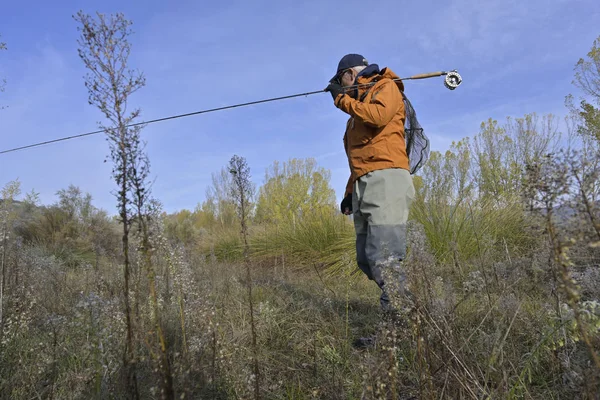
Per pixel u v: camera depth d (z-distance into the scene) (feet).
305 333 10.28
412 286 6.24
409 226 9.44
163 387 4.75
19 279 11.63
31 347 8.46
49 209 31.78
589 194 3.79
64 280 14.37
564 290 4.07
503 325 7.50
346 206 11.22
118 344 5.98
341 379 7.29
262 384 7.44
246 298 13.46
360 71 10.27
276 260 25.22
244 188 6.85
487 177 43.32
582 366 5.85
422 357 6.39
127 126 4.85
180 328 6.91
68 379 7.01
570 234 3.82
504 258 13.75
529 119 45.73
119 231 28.89
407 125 10.84
